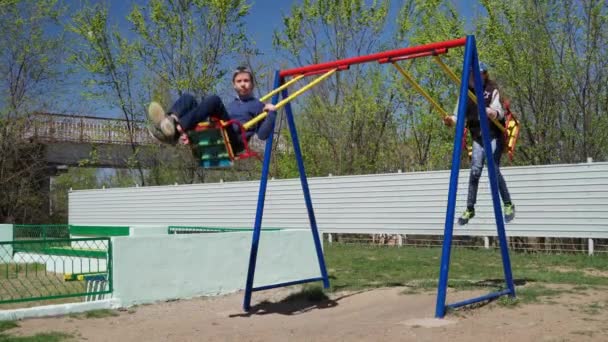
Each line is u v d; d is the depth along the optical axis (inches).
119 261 283.7
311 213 315.9
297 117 904.3
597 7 601.9
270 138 280.8
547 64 626.2
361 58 262.4
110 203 823.1
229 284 326.3
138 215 783.7
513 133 266.8
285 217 642.2
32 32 920.9
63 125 975.6
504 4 639.1
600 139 619.2
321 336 210.8
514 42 639.1
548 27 629.6
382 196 576.4
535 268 405.7
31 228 514.6
